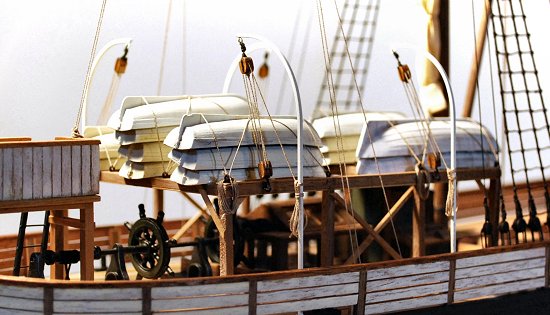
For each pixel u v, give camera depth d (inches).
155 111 260.1
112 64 409.4
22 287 215.0
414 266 250.8
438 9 327.3
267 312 226.2
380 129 282.8
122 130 257.3
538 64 511.2
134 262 265.3
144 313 214.8
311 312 241.3
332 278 235.0
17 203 233.0
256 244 299.7
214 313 220.1
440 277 257.4
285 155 245.3
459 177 285.6
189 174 239.5
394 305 248.7
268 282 224.8
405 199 273.9
